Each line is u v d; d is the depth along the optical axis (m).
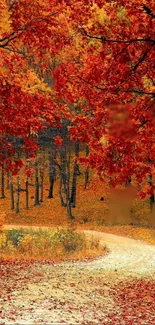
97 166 8.50
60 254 20.59
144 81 8.21
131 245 26.17
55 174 46.03
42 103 7.49
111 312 9.13
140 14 7.08
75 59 8.35
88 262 18.84
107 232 33.09
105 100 8.27
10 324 7.49
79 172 51.00
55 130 34.66
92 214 38.97
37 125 7.70
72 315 8.62
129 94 8.34
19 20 6.76
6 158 7.80
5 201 46.72
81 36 7.55
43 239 22.62
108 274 15.06
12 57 7.05
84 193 45.41
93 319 8.38
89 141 8.62
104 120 8.28
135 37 7.52
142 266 17.62
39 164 38.69
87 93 8.41
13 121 7.47
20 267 15.88
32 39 7.13
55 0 6.92
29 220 38.53
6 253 19.98
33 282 12.60
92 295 11.02
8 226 34.28
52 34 7.27
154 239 28.75
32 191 49.75
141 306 9.81
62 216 39.50
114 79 8.19
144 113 7.91
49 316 8.37
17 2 6.64
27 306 9.23
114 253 22.48
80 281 13.23
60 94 8.25
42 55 7.78
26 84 7.09
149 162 8.28
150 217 35.81
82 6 7.08
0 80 6.93
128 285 12.79
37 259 18.86
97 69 8.23
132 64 8.10
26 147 7.91
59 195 43.16
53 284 12.44
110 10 7.10
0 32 6.14
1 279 12.76
